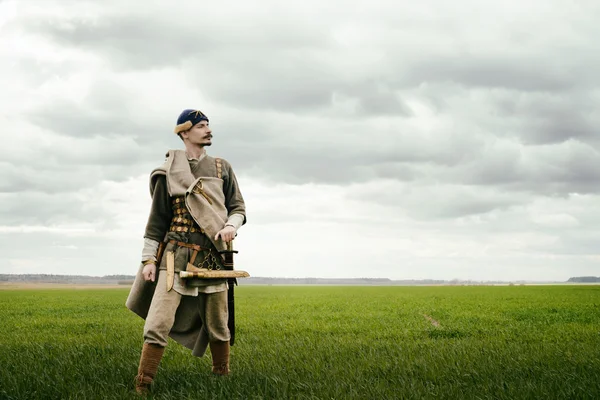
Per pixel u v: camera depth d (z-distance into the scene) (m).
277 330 12.56
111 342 9.08
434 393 4.82
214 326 5.55
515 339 10.05
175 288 5.14
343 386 5.05
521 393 4.79
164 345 5.12
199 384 5.17
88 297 46.12
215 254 5.38
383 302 30.70
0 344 8.97
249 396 4.76
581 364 6.27
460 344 8.67
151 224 5.32
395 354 7.39
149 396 4.84
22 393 4.97
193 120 5.51
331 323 14.82
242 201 5.75
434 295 46.94
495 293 52.34
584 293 49.91
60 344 8.55
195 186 5.32
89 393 4.90
